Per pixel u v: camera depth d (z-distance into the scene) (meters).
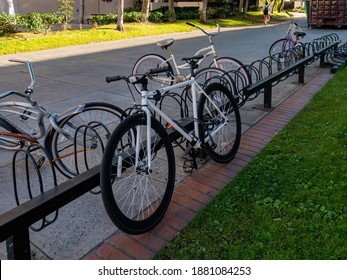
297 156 3.32
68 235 2.32
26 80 6.55
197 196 2.77
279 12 31.08
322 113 4.57
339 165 3.10
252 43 12.32
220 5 25.02
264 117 4.61
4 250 2.17
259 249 2.12
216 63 5.23
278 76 5.06
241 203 2.60
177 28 16.53
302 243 2.14
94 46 11.46
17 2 16.09
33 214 1.82
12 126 3.37
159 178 3.01
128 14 16.41
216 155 3.14
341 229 2.24
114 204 2.09
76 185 2.04
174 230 2.37
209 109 3.13
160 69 2.48
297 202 2.58
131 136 2.62
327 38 10.09
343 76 6.85
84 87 6.07
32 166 3.15
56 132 3.02
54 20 12.57
